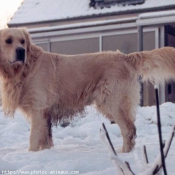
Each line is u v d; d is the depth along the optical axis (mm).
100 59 6355
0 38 6250
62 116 6426
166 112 10188
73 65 6348
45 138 6129
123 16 16281
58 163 4938
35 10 18906
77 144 7129
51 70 6262
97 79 6273
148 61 6312
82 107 6426
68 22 17484
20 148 6523
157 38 14836
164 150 2643
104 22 15641
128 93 6238
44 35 16812
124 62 6340
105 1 17062
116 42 15812
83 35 16453
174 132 2676
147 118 10000
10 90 6199
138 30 14148
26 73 6125
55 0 19234
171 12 13523
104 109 6301
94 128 8703
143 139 7523
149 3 15898
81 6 17859
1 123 9195
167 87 14883
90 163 4906
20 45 6121
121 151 6141
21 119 9375
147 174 2689
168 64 6301
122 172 2877
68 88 6289
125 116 6184
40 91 6125
